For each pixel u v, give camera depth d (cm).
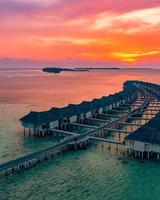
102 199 4462
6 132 8162
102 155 6347
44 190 4709
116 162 5969
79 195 4566
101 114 10219
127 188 4841
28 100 14850
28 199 4419
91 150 6650
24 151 6575
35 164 5759
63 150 6600
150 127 6562
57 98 15988
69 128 8525
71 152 6500
